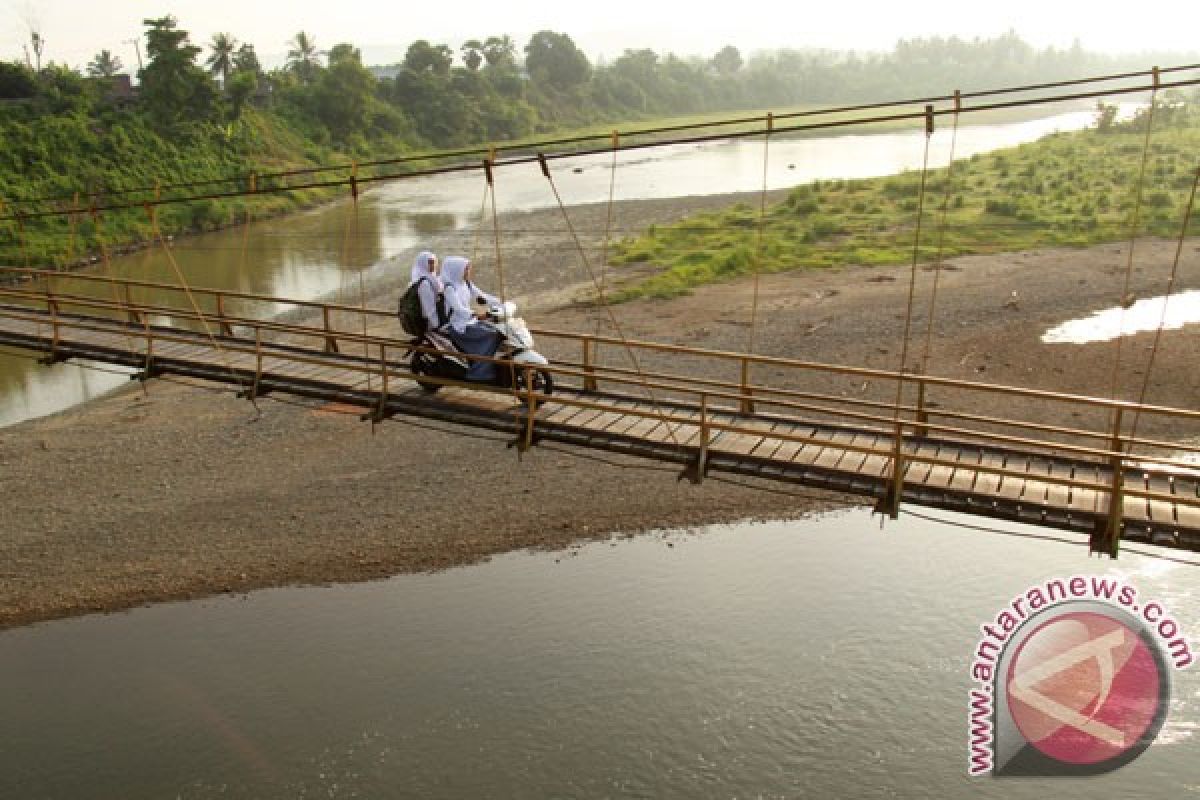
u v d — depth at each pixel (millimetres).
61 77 77062
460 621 17328
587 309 37094
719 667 15656
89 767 14266
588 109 141750
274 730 14828
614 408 13289
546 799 13266
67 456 25422
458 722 14773
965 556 18547
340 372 15969
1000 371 27562
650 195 68875
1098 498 11492
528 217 61562
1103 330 30297
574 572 18688
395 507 21594
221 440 25734
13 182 59750
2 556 20406
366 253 53250
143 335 16969
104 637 17531
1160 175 53938
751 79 179875
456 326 14445
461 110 113125
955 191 54062
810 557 18797
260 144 82875
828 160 87250
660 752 13984
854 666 15492
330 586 18750
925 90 192125
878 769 13484
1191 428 23469
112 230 57719
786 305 35000
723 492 21469
